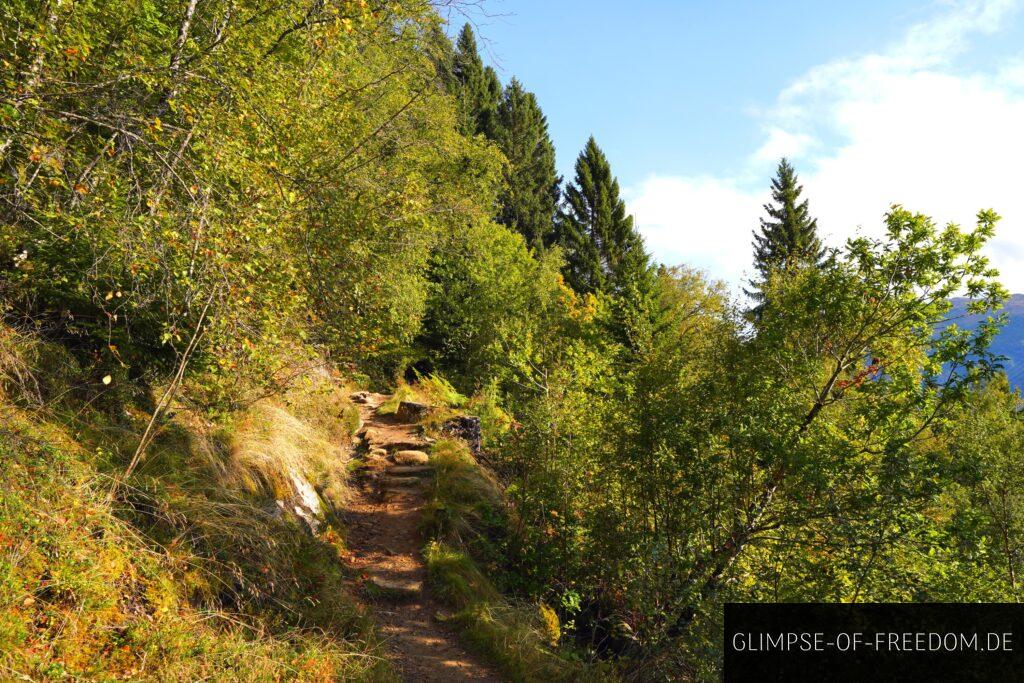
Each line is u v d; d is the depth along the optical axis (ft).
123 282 16.81
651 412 24.18
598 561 25.54
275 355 18.98
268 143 19.98
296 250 19.22
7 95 13.82
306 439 28.66
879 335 23.77
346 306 20.86
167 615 13.41
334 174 23.11
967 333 21.52
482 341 64.59
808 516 21.39
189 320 17.11
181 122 17.74
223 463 20.48
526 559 26.81
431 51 34.83
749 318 26.13
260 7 21.56
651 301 68.18
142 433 17.99
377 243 23.72
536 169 143.13
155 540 14.99
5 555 11.63
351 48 22.82
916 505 21.15
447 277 70.38
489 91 149.89
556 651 21.43
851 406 23.94
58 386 16.40
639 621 23.16
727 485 22.84
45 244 16.06
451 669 18.33
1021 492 26.30
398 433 38.14
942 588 22.84
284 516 20.70
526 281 73.56
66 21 15.03
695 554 23.18
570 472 28.25
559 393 30.81
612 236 112.78
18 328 16.49
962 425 23.56
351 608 18.60
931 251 22.33
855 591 21.54
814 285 24.73
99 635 12.11
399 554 24.57
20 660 10.50
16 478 13.14
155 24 18.08
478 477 31.53
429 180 47.26
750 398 23.54
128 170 18.02
